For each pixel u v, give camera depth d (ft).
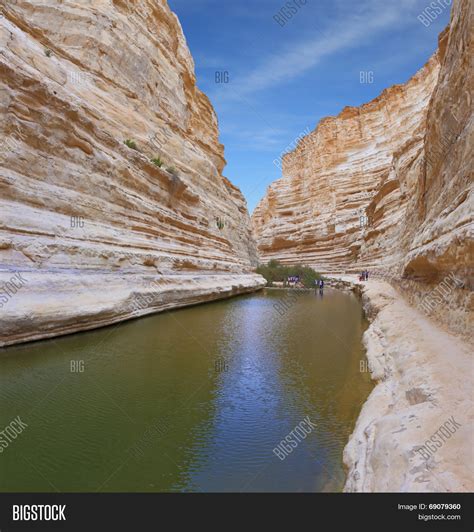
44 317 28.55
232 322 45.80
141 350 30.07
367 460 12.05
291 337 37.47
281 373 25.61
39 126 34.96
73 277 33.86
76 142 39.99
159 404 20.02
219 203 98.43
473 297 19.25
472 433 10.41
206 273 71.20
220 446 15.92
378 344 28.96
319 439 16.53
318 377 24.84
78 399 20.11
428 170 37.45
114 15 64.13
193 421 18.21
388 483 9.70
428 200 37.45
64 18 57.00
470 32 21.38
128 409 19.25
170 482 13.37
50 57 45.32
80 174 40.29
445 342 20.74
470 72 22.00
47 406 19.11
